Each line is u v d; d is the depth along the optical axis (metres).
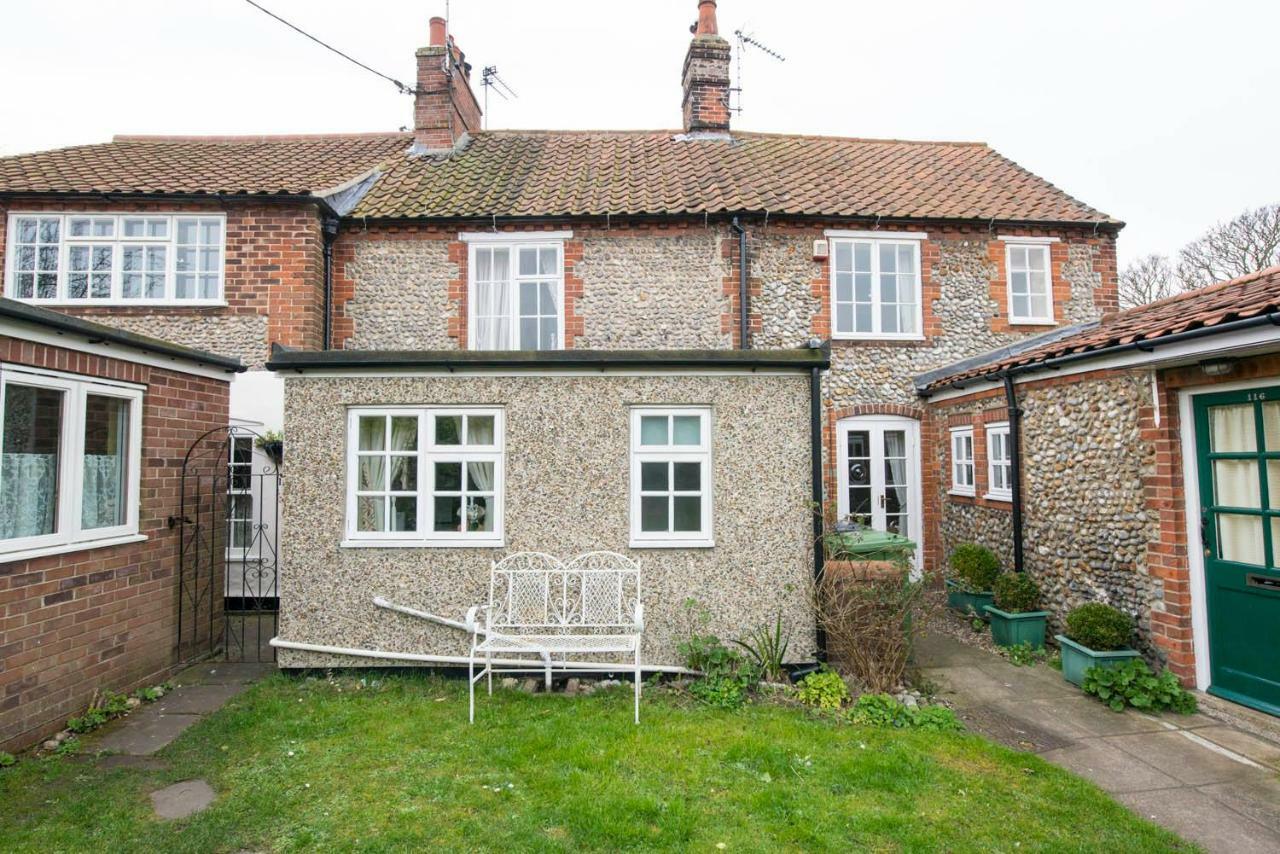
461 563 5.96
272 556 9.05
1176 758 4.54
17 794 3.96
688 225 10.45
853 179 11.80
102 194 9.27
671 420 6.13
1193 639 5.59
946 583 9.09
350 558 5.96
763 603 5.96
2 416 4.42
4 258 9.38
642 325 10.37
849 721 5.07
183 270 9.68
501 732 4.79
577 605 5.90
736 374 6.09
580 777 4.12
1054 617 7.29
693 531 6.06
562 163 12.41
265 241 9.59
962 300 10.75
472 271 10.52
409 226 10.39
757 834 3.56
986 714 5.34
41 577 4.71
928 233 10.77
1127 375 6.21
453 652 5.94
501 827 3.60
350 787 4.02
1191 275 21.88
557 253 10.55
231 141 13.39
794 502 6.02
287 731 4.82
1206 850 3.47
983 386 8.83
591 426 6.06
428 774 4.17
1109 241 11.12
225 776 4.18
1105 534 6.53
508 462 6.03
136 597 5.70
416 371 6.03
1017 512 7.93
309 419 6.01
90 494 5.36
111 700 5.31
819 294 10.50
